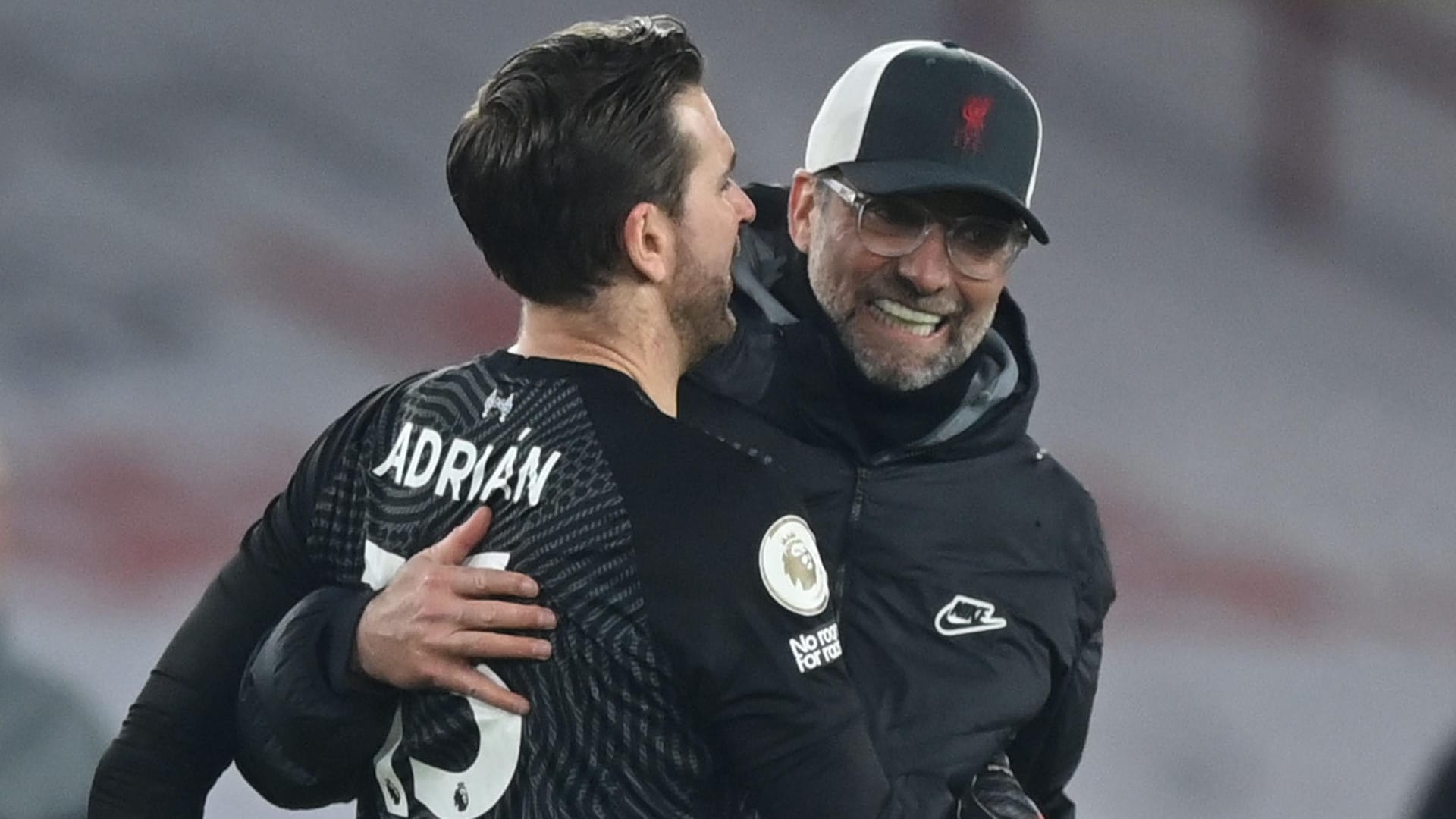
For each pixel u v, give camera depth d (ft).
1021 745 23.21
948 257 21.40
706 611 16.22
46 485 75.87
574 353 17.39
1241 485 97.66
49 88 104.99
